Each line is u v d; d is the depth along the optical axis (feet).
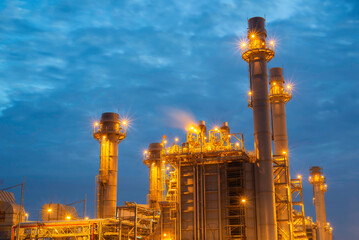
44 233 278.26
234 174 245.04
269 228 230.07
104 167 322.75
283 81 298.76
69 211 349.61
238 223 236.84
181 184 250.37
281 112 293.43
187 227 242.78
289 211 248.52
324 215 435.12
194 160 249.75
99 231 270.87
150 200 404.36
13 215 263.70
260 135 242.37
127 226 285.02
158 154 416.26
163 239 251.19
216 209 240.53
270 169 238.27
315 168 445.37
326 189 443.32
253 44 254.06
